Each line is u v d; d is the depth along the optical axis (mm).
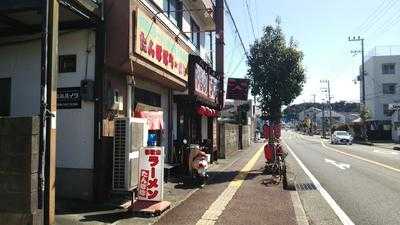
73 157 10648
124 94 11812
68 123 10703
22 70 11281
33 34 11164
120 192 10203
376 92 67562
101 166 10453
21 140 7453
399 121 61344
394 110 61719
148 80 13820
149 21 11500
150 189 9828
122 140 10289
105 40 10523
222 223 8797
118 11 10484
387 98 67125
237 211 9992
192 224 8633
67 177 10656
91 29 10586
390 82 67125
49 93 7934
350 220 9570
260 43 20797
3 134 7500
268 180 15453
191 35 20375
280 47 20547
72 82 10719
